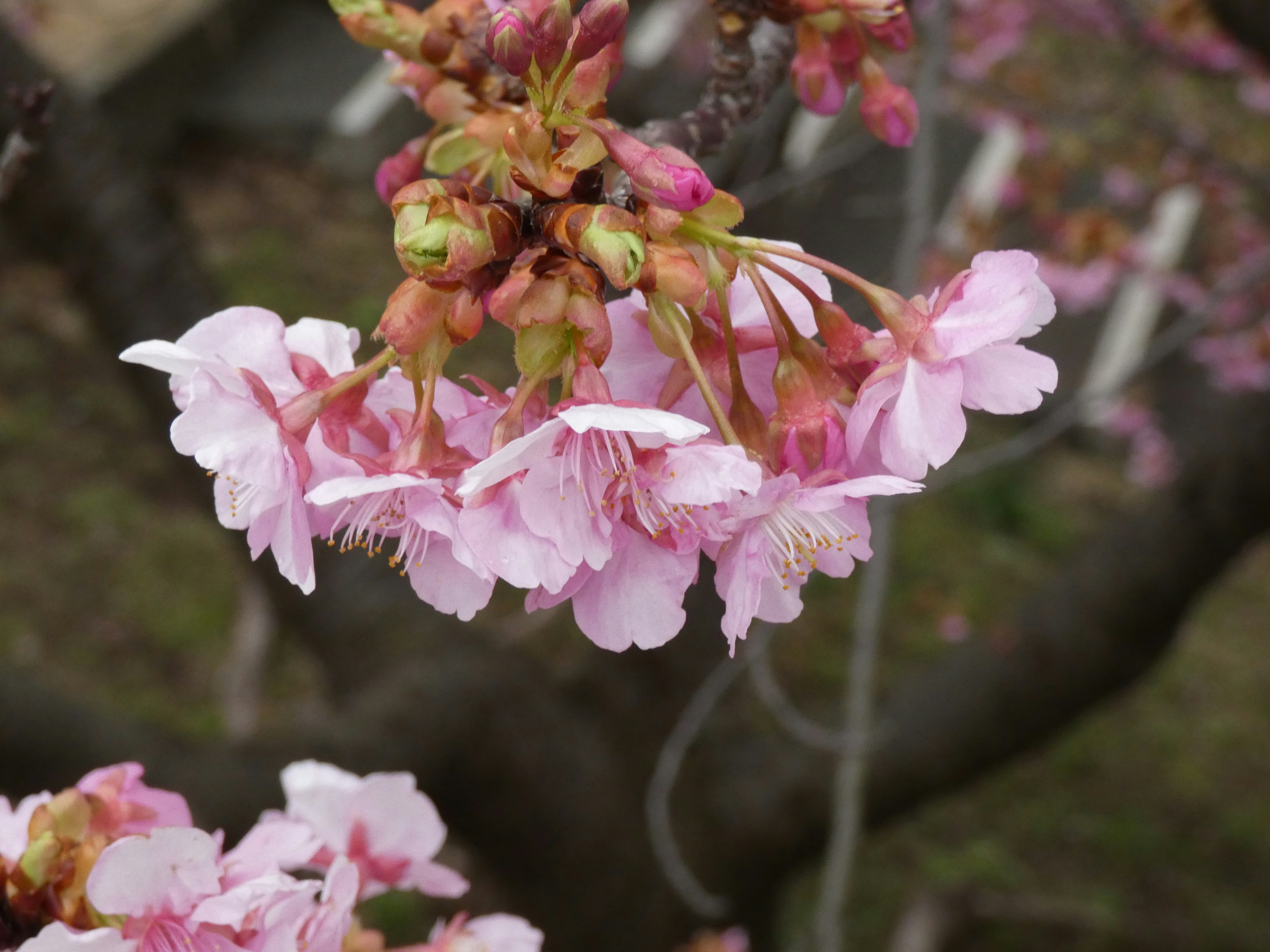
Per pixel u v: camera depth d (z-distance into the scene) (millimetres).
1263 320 6961
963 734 4371
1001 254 1096
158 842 1252
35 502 7664
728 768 4695
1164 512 4270
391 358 1082
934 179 2633
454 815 4105
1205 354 7039
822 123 7867
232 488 1144
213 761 3457
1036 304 1090
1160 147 6758
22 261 9297
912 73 6047
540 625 4516
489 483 981
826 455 1107
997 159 10156
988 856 6980
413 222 978
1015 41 7414
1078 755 7734
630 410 992
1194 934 6648
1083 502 9297
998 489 9016
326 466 1086
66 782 3240
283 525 1063
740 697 4980
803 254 1076
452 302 1020
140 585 7320
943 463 1052
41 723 3209
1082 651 4297
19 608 7055
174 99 10375
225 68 10875
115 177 3740
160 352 1078
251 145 10609
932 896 6070
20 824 1415
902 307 1086
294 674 7043
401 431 1105
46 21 9500
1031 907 6207
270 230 9883
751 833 4570
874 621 2500
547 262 1017
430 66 1266
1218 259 7273
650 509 1059
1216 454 4184
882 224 7637
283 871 1466
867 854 6945
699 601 4457
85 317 4203
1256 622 8930
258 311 1154
